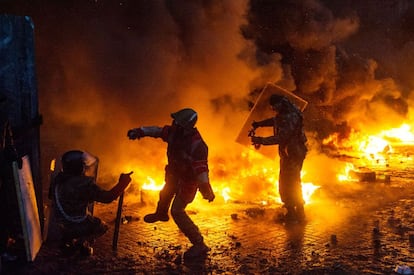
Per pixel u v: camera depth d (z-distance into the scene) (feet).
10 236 15.87
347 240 17.87
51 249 16.74
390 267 15.12
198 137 15.96
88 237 16.11
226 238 18.11
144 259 15.84
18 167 15.15
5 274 14.60
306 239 18.01
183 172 15.99
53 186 15.72
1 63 16.11
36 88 16.71
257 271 14.82
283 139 19.80
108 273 14.69
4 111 16.21
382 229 19.27
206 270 14.89
